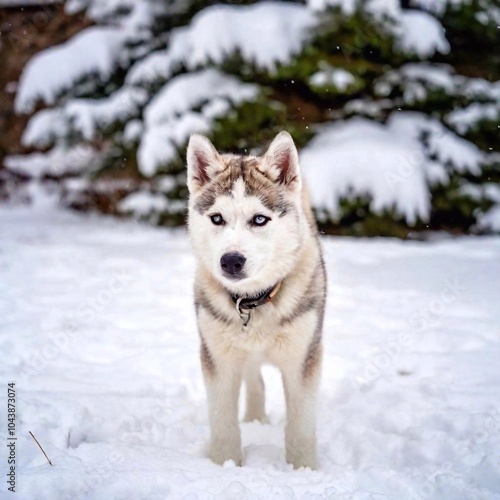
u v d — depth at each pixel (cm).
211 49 965
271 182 340
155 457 317
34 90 1132
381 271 709
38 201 1261
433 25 963
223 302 332
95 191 1155
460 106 998
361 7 926
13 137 1315
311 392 335
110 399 383
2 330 512
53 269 716
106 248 838
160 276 691
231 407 337
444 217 998
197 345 496
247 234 320
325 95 977
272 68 958
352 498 267
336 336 511
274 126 977
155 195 1043
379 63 981
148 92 1063
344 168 910
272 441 363
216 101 969
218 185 341
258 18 976
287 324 330
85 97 1149
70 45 1141
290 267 331
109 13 1159
